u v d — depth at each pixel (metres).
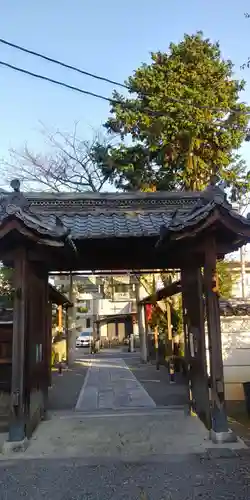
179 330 17.80
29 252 7.00
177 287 13.63
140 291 24.52
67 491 4.89
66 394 12.43
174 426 7.50
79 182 25.08
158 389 12.95
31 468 5.68
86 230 7.60
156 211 8.80
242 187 18.58
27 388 6.84
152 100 17.47
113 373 18.33
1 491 4.92
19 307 6.70
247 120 17.72
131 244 8.03
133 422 7.93
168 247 7.40
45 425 7.89
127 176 21.09
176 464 5.70
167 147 18.44
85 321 53.09
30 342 7.11
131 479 5.21
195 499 4.57
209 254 6.95
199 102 17.09
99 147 23.98
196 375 7.92
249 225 6.50
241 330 11.08
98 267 9.32
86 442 6.80
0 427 8.18
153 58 18.95
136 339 39.94
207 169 18.22
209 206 6.40
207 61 18.48
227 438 6.53
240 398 10.77
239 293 27.08
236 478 5.13
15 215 6.18
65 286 28.14
